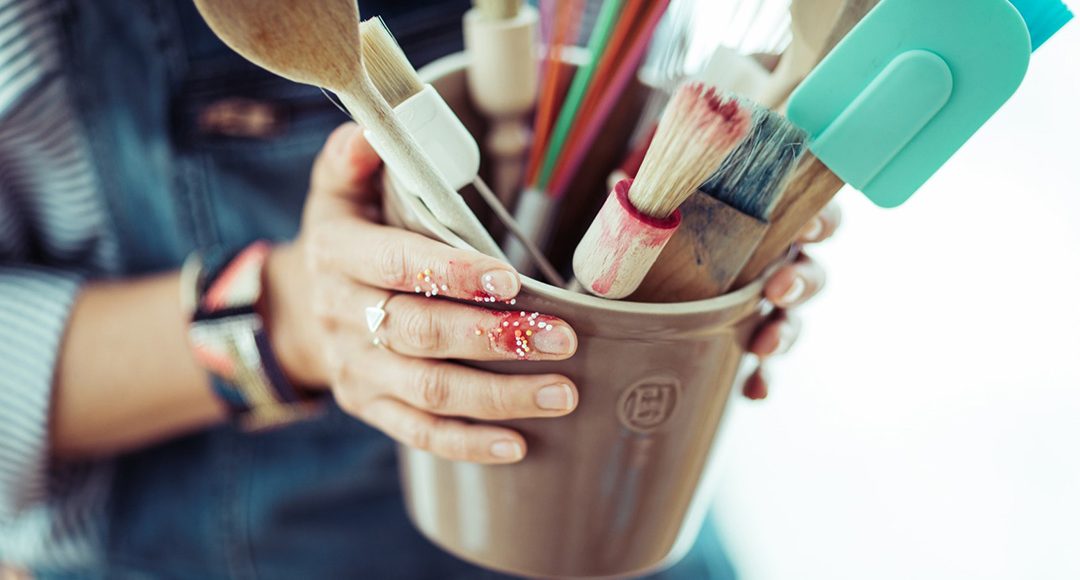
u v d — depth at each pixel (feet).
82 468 1.97
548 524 1.14
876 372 3.26
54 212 1.87
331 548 2.14
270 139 1.83
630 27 1.12
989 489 3.09
